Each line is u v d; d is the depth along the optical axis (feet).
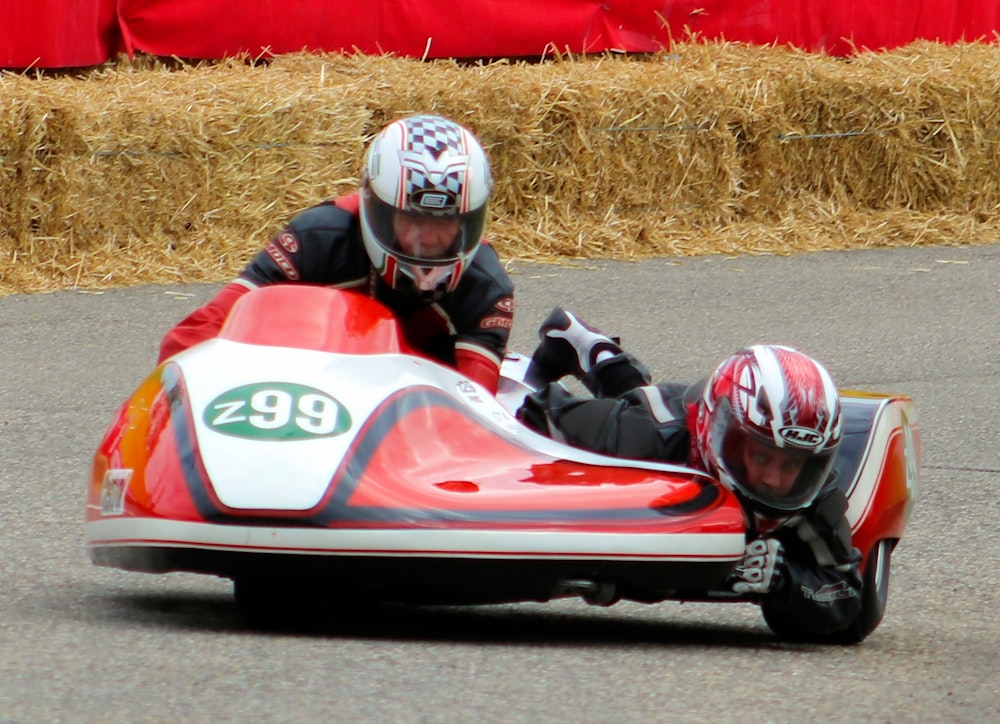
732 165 147.33
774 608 52.03
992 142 156.04
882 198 154.61
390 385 50.11
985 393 97.91
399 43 153.79
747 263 137.80
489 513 45.75
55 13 138.31
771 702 42.24
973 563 65.05
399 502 45.60
